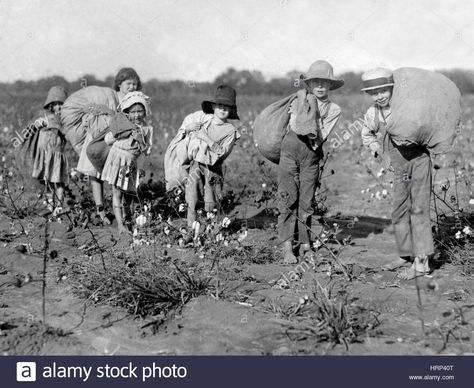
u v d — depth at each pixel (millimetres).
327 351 3906
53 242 6078
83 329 4242
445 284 5051
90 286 4793
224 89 5957
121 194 6527
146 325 4281
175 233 6012
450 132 4965
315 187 5742
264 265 5570
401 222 5352
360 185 9898
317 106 5551
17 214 6973
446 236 6230
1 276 5180
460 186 8906
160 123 15023
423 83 4977
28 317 4355
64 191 7512
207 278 4895
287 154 5660
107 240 6172
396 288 4992
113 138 6383
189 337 4109
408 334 4148
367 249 6270
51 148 7309
